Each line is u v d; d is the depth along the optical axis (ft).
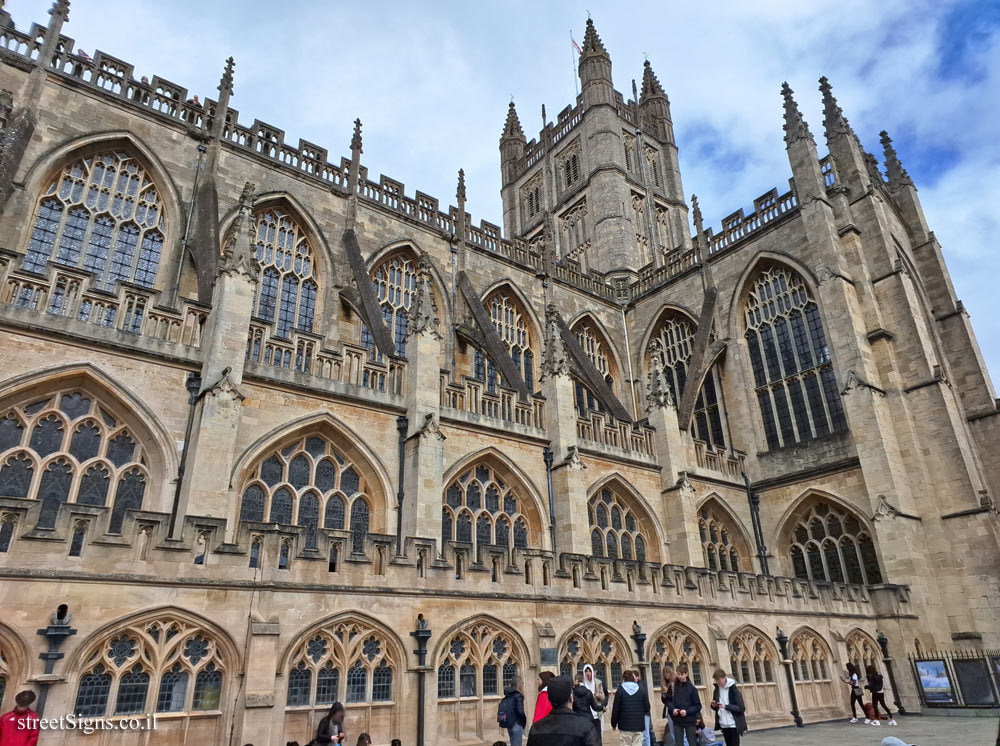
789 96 185.06
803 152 175.42
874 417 144.97
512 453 128.57
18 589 56.44
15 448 84.58
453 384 125.39
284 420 102.99
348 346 114.32
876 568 143.43
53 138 121.19
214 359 94.79
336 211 155.84
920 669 120.47
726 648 104.47
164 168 132.67
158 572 63.16
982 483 156.15
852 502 148.25
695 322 193.36
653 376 160.15
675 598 104.37
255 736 61.77
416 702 74.33
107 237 123.95
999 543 138.92
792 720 107.14
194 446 89.35
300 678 68.49
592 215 268.41
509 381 141.28
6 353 84.79
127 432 92.89
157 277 126.41
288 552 71.36
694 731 60.75
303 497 103.91
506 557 89.15
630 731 59.62
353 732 69.67
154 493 90.63
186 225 130.93
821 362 163.53
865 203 168.45
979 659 115.55
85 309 94.22
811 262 167.84
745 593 113.70
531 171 328.90
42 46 128.06
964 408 172.65
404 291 164.04
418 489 106.01
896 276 157.99
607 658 93.56
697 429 188.55
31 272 89.81
